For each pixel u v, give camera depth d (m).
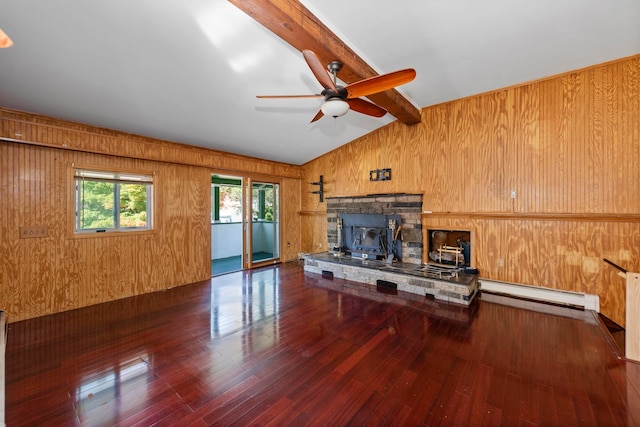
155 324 3.11
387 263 4.76
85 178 3.71
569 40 2.86
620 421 1.68
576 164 3.49
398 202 4.89
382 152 5.26
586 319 3.18
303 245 6.85
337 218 5.73
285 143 5.34
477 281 4.15
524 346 2.58
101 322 3.17
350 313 3.39
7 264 3.14
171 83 3.08
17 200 3.20
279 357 2.42
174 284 4.58
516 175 3.89
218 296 4.06
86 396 1.94
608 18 2.53
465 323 3.09
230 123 4.23
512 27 2.63
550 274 3.71
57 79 2.76
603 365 2.27
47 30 2.19
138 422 1.71
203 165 4.93
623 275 2.44
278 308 3.57
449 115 4.45
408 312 3.41
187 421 1.71
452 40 2.82
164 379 2.13
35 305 3.32
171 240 4.56
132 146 4.05
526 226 3.87
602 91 3.33
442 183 4.53
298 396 1.93
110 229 3.97
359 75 3.01
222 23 2.31
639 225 3.19
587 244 3.48
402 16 2.44
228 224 7.32
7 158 3.14
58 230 3.49
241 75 3.08
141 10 2.10
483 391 1.96
